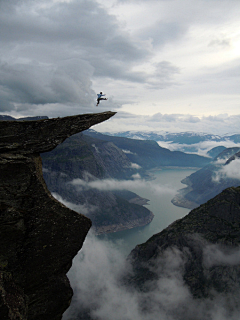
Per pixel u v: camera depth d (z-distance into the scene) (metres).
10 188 16.44
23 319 14.69
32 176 16.92
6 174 16.38
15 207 16.48
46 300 16.92
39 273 16.81
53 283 17.19
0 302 13.38
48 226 17.08
